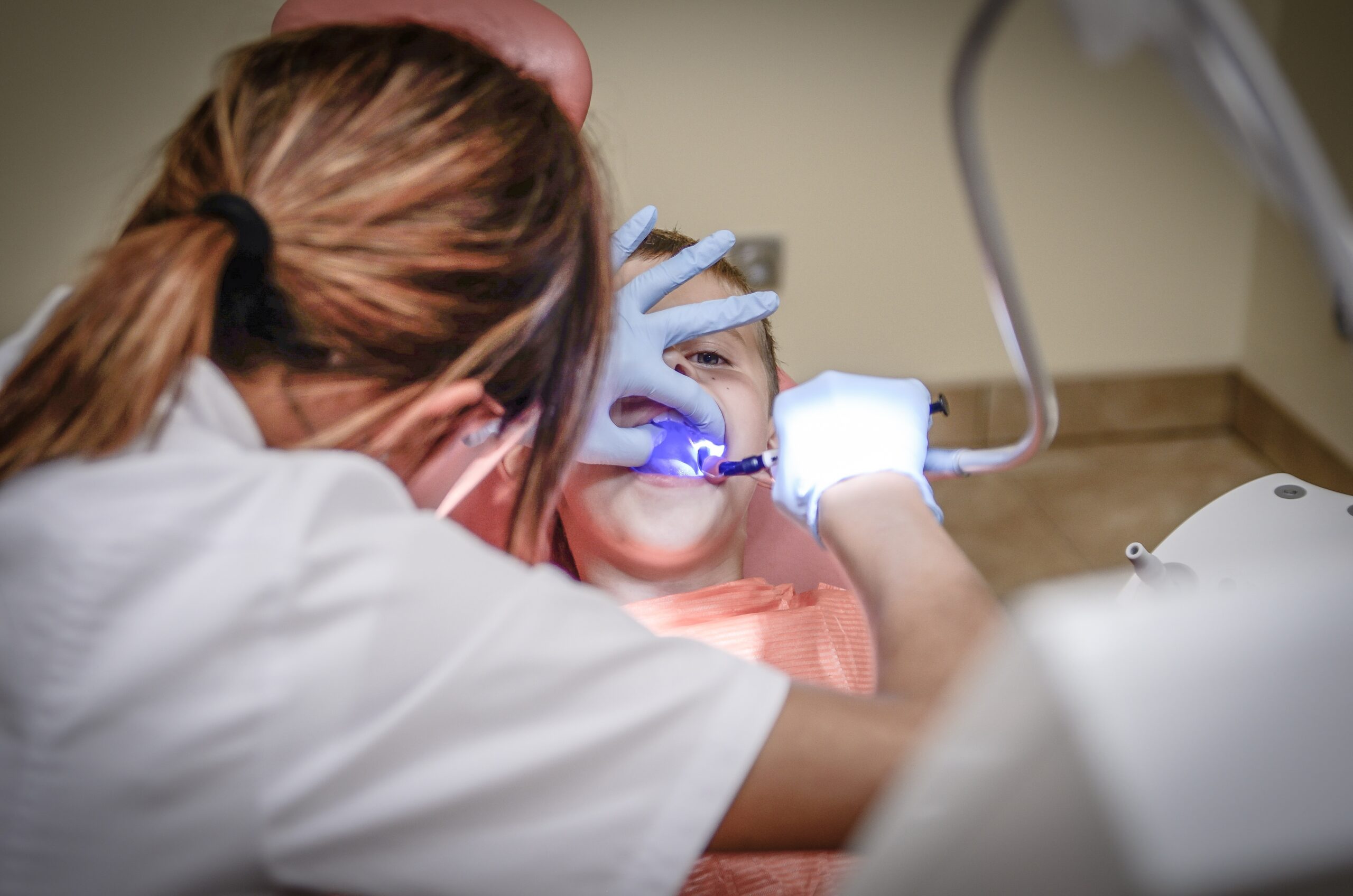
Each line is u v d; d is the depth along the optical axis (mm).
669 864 581
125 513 575
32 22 2010
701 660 608
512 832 574
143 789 543
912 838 394
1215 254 2697
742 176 2404
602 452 1056
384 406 686
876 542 750
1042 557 2479
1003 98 2439
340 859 563
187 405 633
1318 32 2334
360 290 652
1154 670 332
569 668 579
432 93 690
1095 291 2691
